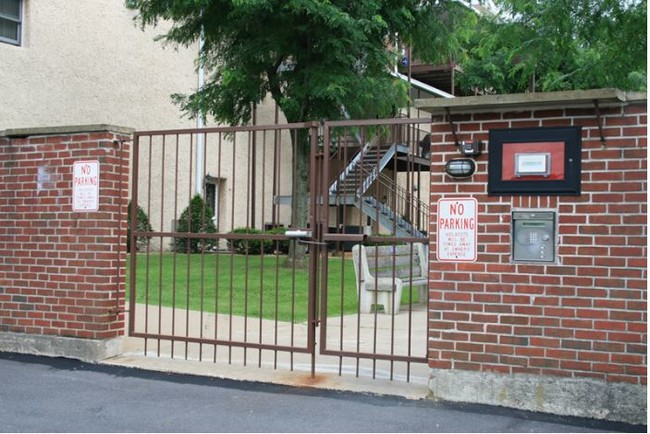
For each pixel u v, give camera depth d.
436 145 5.26
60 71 15.70
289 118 13.49
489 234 5.10
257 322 8.62
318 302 6.29
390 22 13.48
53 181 6.86
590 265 4.82
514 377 5.02
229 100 13.71
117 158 6.73
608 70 7.99
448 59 15.66
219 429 4.65
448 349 5.22
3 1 14.80
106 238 6.61
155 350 7.08
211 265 13.78
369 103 13.27
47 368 6.35
